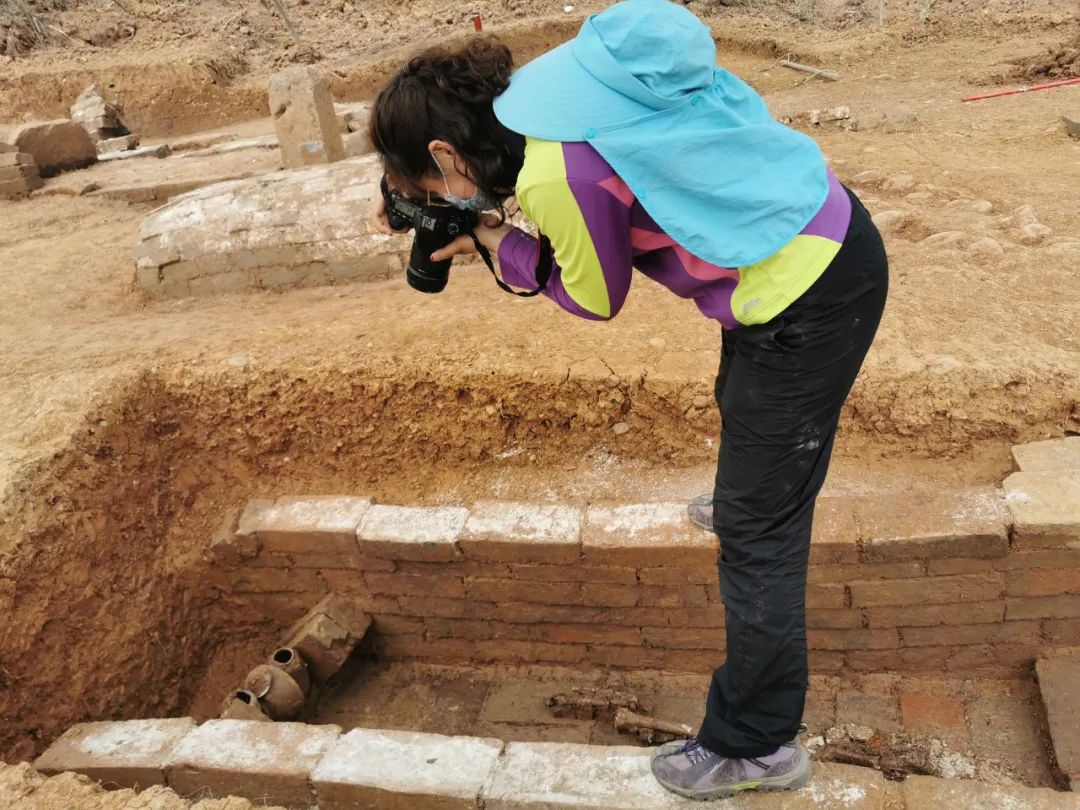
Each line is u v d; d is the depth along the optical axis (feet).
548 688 13.55
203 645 14.66
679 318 14.55
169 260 18.81
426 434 14.16
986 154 24.38
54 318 18.60
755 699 7.45
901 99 33.68
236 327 16.60
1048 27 40.42
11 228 27.32
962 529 10.83
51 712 11.96
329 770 9.57
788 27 46.26
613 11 6.02
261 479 14.93
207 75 44.60
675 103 5.82
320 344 14.97
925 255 16.39
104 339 16.58
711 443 13.25
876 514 11.31
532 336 14.38
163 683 13.76
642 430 13.47
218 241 18.63
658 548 11.82
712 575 12.00
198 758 10.02
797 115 30.30
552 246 6.67
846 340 6.55
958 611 11.54
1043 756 10.93
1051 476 11.25
